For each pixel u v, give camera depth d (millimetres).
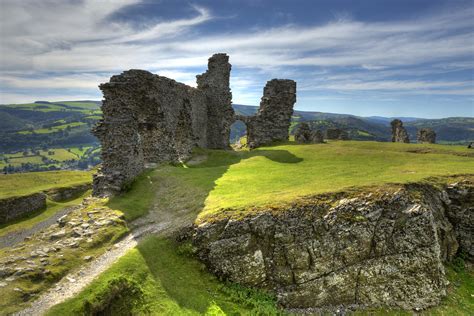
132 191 31031
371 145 53250
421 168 31547
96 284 16547
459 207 26234
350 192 24016
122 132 32406
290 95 61281
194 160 46562
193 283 19391
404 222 22312
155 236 21984
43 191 51906
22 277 16094
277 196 24656
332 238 21656
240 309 18516
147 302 17031
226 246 21031
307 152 45438
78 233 21344
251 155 46719
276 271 20906
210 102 63156
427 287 21188
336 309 20297
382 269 21344
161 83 40156
